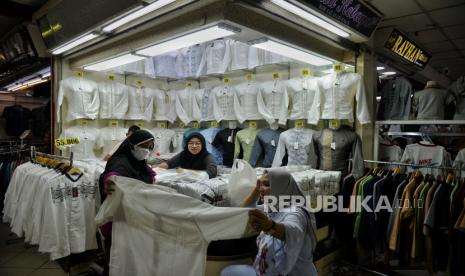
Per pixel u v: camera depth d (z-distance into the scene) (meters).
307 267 1.79
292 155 3.79
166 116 5.11
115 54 3.42
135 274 2.08
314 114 3.79
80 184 3.02
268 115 4.06
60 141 3.26
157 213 1.99
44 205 2.92
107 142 4.52
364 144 3.83
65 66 4.30
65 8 3.27
